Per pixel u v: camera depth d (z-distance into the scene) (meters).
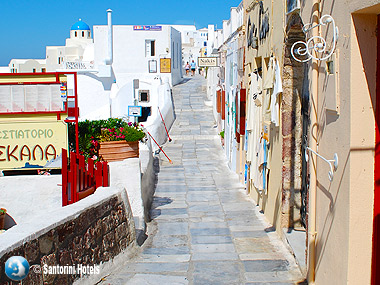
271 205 8.21
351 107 4.14
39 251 4.33
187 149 18.20
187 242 7.37
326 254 4.86
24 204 8.09
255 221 8.55
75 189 7.04
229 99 15.24
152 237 7.70
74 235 5.05
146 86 24.14
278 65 7.30
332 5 4.62
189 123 23.55
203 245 7.19
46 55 56.88
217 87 22.17
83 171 7.39
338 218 4.48
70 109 8.93
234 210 9.45
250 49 10.48
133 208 8.09
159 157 16.66
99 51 32.75
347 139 4.22
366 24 4.12
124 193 6.64
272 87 7.74
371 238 4.23
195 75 46.19
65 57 55.94
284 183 7.31
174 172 14.12
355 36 4.12
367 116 4.16
